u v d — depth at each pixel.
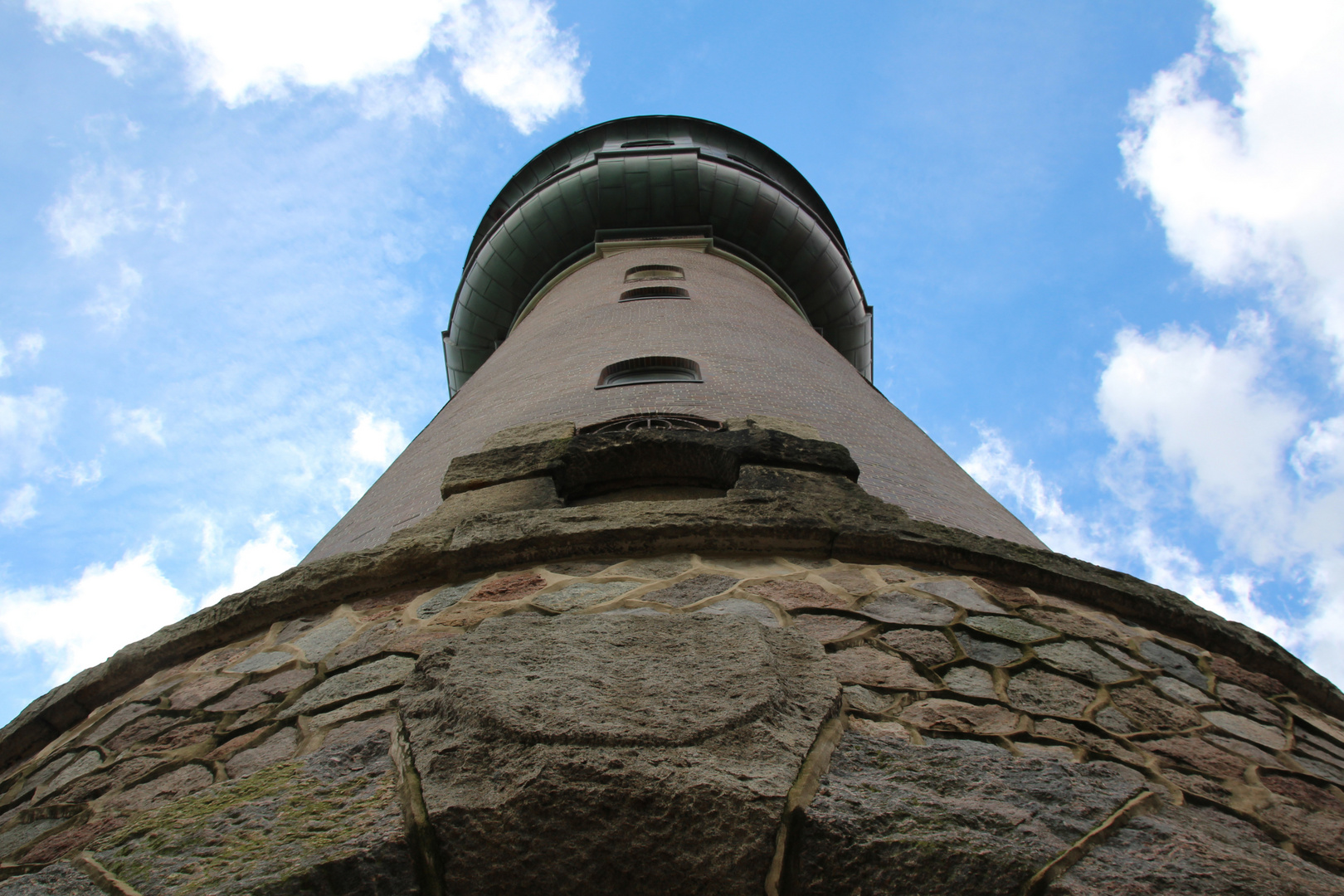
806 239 21.92
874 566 5.32
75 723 5.48
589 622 4.11
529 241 21.69
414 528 6.01
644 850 2.77
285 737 3.94
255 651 5.14
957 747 3.52
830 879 2.72
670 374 10.68
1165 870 2.79
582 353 11.35
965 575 5.42
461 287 23.12
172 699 4.84
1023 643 4.68
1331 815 3.68
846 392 10.81
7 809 4.43
